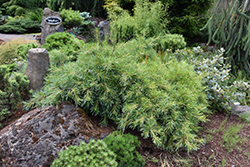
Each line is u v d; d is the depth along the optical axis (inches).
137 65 98.1
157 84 96.4
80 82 91.9
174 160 85.0
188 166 83.3
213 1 227.9
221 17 178.1
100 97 93.4
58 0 325.4
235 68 184.5
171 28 249.9
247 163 88.6
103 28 213.2
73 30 233.3
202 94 108.6
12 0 427.8
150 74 97.5
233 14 163.2
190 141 87.0
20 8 415.2
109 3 282.7
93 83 89.4
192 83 104.0
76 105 90.2
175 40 187.9
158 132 80.7
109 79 95.2
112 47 109.3
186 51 164.9
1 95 90.7
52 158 71.4
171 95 93.5
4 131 82.0
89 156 61.7
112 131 92.7
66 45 148.7
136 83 90.6
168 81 104.4
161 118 89.6
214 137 103.7
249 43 169.2
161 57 141.9
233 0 160.9
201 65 136.3
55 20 214.5
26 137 76.0
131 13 283.4
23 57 155.3
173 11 251.9
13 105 98.0
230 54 182.9
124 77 90.7
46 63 109.3
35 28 318.3
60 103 91.0
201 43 257.6
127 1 274.5
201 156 89.8
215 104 135.3
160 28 223.8
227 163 87.4
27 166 69.1
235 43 169.8
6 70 99.2
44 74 110.1
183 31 238.5
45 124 80.6
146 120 86.0
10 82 90.7
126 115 88.7
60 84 92.9
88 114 99.8
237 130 107.3
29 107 98.1
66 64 108.3
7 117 96.0
